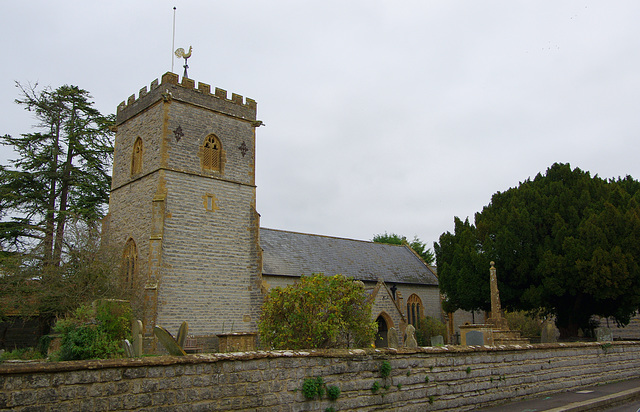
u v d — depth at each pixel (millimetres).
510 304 33312
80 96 37719
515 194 35219
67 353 16078
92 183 36344
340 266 39375
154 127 28984
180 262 27344
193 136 29469
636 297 27219
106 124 37438
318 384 9984
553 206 32188
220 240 29406
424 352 12203
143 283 26562
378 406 10914
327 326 14969
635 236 27531
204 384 8484
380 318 35562
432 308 44344
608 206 28688
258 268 30312
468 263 33250
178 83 29312
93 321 19344
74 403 7164
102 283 25609
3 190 33594
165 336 10203
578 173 36562
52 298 25969
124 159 31188
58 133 36969
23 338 32594
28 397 6816
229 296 29109
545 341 21312
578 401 14031
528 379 14945
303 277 16344
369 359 10992
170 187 27906
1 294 26484
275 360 9516
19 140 35219
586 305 30953
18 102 35219
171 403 8047
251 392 9031
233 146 31359
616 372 19094
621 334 36250
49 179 35719
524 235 31516
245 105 32438
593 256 27109
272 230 39281
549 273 29031
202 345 26875
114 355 16547
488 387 13586
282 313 15992
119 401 7551
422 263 48188
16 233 33500
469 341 19047
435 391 12195
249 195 31484
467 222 38250
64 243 28250
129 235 29047
